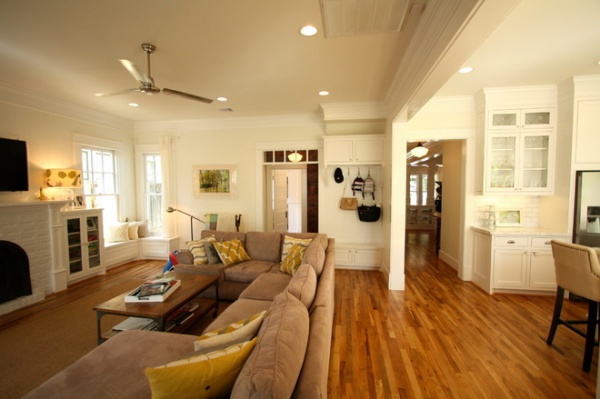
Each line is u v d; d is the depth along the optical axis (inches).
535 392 74.4
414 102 109.4
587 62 109.5
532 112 139.7
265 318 55.9
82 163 174.6
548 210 144.3
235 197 204.7
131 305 90.8
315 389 39.3
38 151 148.6
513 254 137.7
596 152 127.6
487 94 141.3
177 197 212.8
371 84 133.6
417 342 97.8
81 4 73.9
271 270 132.0
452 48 66.4
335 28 79.7
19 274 130.8
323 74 121.7
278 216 272.1
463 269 161.9
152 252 205.2
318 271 92.7
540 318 115.0
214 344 52.2
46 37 91.0
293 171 313.1
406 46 97.2
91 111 177.3
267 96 151.3
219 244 142.0
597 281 80.3
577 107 127.6
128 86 136.2
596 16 78.2
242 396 34.9
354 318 115.6
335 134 181.9
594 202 127.6
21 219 131.1
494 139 145.3
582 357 89.1
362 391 75.0
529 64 111.3
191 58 106.4
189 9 76.8
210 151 206.4
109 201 197.3
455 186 187.5
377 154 172.1
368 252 180.5
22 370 82.9
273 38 92.2
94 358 61.2
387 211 161.6
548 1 71.7
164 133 209.8
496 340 98.9
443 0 65.3
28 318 115.7
